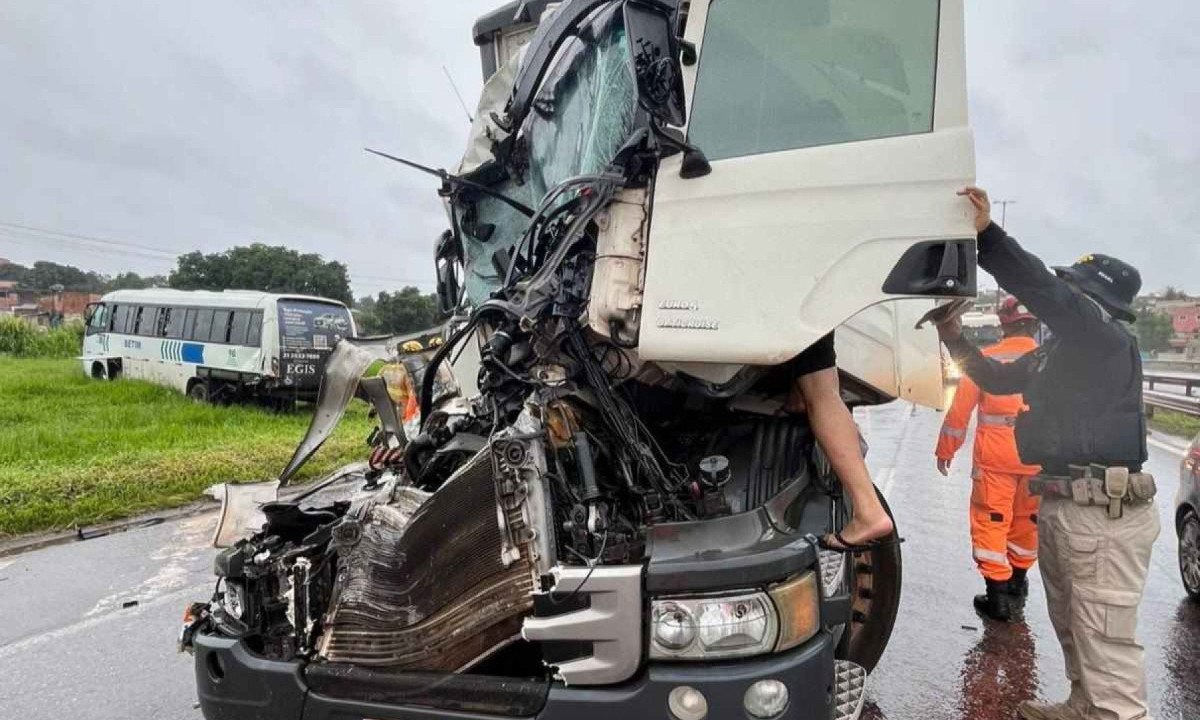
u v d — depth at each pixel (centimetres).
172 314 2095
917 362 385
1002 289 310
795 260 223
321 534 271
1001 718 354
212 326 1927
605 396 246
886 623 368
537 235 289
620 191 245
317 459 1016
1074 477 323
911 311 388
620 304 239
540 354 252
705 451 271
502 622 215
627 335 243
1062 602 343
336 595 239
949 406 497
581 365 250
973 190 216
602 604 200
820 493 266
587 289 250
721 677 193
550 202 259
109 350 2372
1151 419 1656
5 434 1143
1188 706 363
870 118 229
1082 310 305
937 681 392
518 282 266
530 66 318
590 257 254
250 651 244
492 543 217
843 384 350
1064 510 327
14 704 374
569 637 201
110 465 915
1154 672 400
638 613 199
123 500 792
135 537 690
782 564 205
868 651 371
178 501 812
